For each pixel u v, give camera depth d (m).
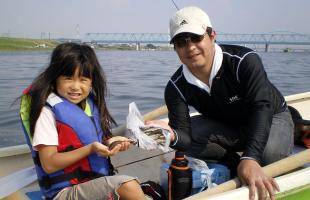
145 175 2.73
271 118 2.22
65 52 1.91
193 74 2.40
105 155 1.83
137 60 24.27
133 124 2.06
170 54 38.31
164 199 2.23
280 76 14.02
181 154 2.18
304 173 2.05
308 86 11.22
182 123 2.45
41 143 1.82
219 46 2.35
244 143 2.56
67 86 1.92
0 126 5.61
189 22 2.20
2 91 8.88
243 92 2.34
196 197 1.87
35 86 1.90
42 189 1.91
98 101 2.10
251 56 2.26
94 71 2.00
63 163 1.80
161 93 8.95
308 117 4.20
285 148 2.41
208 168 2.34
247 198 1.88
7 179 2.38
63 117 1.88
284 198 1.97
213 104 2.48
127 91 9.13
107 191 1.80
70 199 1.84
